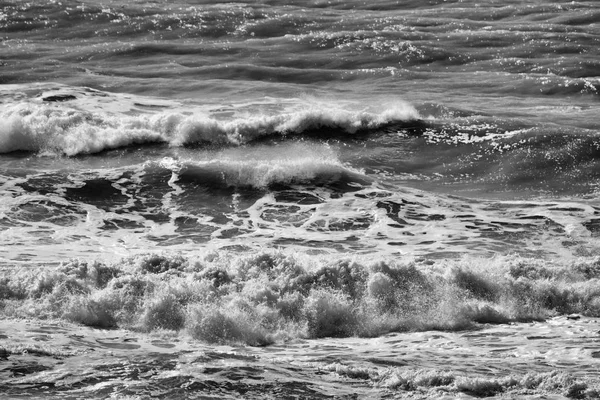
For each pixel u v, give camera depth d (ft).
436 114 161.79
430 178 133.59
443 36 225.15
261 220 109.40
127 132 143.02
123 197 115.55
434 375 52.80
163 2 262.06
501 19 254.68
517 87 186.80
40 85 175.32
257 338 63.82
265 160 131.95
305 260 79.71
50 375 50.47
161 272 75.66
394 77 193.67
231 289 71.61
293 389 50.16
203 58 206.80
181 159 135.13
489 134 148.36
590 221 111.96
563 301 77.56
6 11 236.63
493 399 49.62
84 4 246.06
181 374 51.57
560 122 156.97
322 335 67.10
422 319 70.74
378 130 151.84
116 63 201.67
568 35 226.58
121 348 57.88
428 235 104.94
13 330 60.85
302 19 240.73
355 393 50.08
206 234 103.19
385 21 241.35
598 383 52.13
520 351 62.13
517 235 105.70
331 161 134.72
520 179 133.39
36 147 139.44
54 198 112.98
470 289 78.13
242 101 168.66
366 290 74.38
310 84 188.55
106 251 93.20
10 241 94.84
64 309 66.44
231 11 246.06
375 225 108.47
